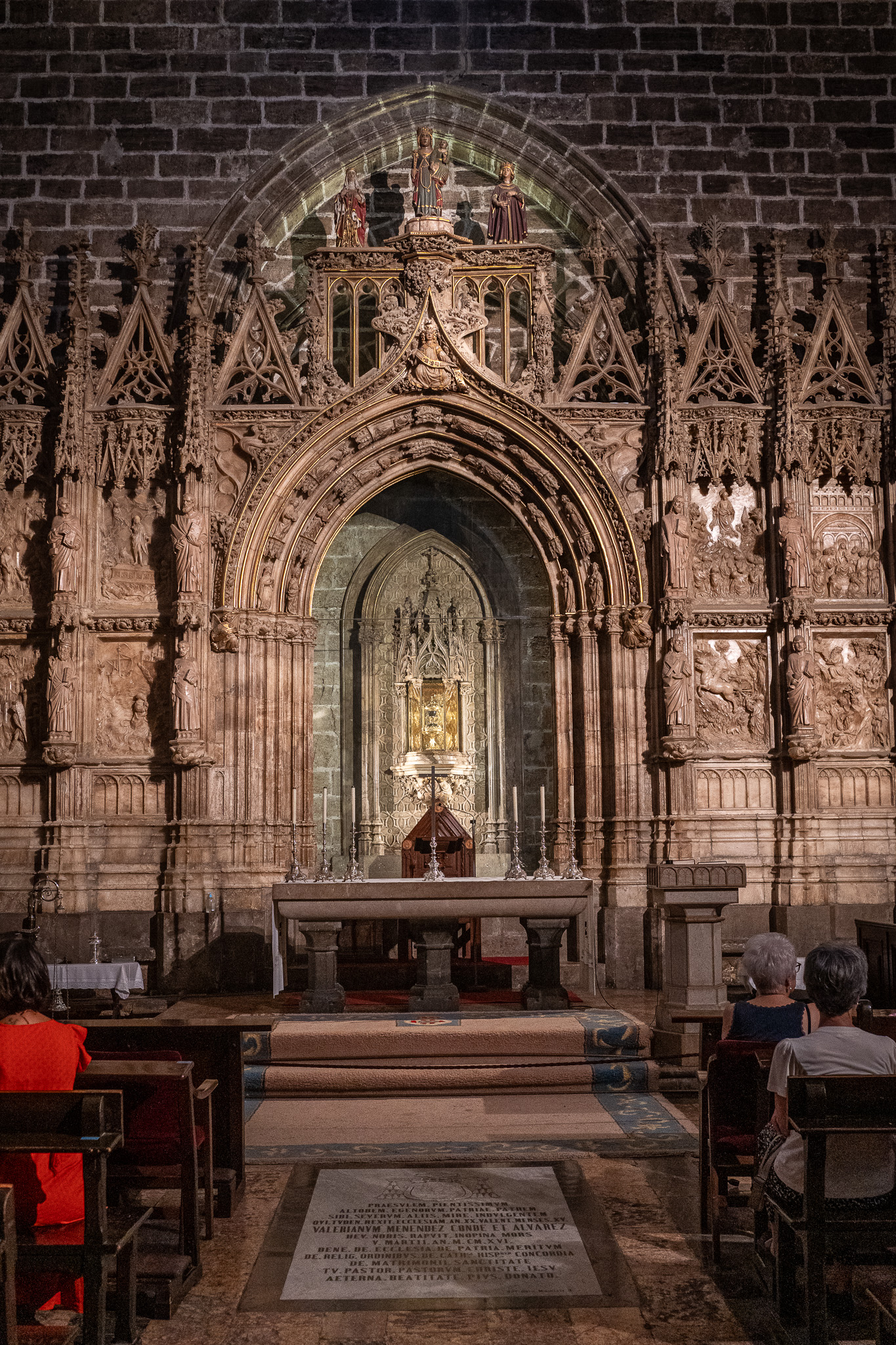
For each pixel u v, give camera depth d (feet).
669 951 39.78
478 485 59.57
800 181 61.26
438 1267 22.45
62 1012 41.78
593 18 62.13
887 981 45.42
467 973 49.57
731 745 56.85
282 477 56.65
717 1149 23.94
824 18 62.34
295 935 55.72
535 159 61.31
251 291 59.11
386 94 60.90
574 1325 19.86
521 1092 37.83
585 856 56.90
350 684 65.00
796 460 56.70
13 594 56.80
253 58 61.36
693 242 60.70
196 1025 26.40
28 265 57.82
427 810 63.82
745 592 57.57
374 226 62.59
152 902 54.90
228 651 56.34
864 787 57.16
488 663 64.75
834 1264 20.45
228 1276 22.11
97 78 60.90
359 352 62.39
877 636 57.67
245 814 55.88
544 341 58.08
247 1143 31.91
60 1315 20.11
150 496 57.16
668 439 56.44
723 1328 19.72
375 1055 39.55
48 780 55.52
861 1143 19.66
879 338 59.21
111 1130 18.39
